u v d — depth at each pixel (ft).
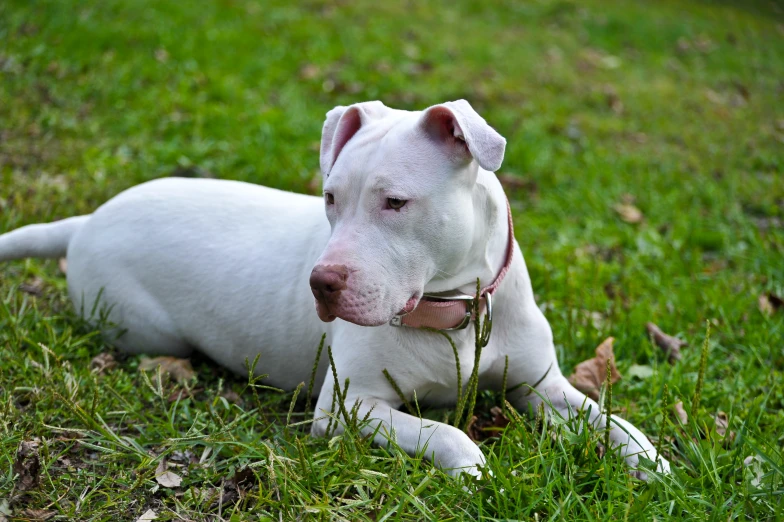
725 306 12.80
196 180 11.37
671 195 18.02
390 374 8.86
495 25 34.09
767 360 11.58
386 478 7.67
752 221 17.13
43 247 11.69
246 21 28.63
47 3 26.86
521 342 9.36
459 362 8.60
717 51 33.73
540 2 38.50
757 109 26.84
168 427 8.91
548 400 8.74
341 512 7.43
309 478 7.84
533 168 19.01
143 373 9.37
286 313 9.85
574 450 8.17
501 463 8.09
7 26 24.52
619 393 10.43
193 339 10.66
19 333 10.62
